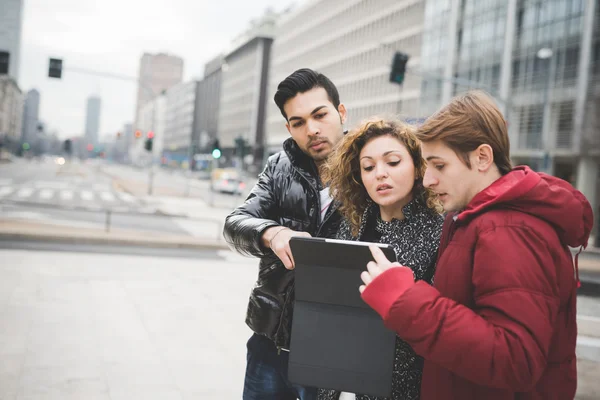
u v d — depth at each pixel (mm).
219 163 115875
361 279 1380
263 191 2096
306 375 1454
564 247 1337
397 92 54156
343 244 1351
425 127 1399
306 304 1454
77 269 9258
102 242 12586
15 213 17500
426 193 1733
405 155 1671
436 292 1255
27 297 7016
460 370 1197
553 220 1260
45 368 4574
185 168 135125
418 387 1700
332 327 1429
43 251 10883
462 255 1343
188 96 152000
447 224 1586
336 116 2041
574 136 26078
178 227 17562
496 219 1283
